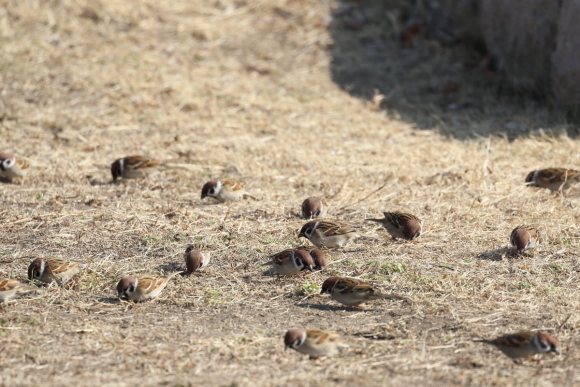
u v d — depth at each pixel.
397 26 24.95
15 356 8.22
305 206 13.05
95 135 18.33
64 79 21.11
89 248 12.02
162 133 18.64
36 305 9.84
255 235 12.52
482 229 12.68
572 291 10.20
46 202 14.21
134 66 22.25
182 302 10.05
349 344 8.69
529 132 18.67
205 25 25.08
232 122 19.41
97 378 7.63
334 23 25.69
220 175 15.91
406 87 22.28
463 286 10.40
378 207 13.82
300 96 21.55
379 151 17.66
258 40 24.73
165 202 14.30
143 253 11.83
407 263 11.29
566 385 7.52
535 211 13.45
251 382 7.50
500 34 21.94
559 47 19.19
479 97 21.47
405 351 8.48
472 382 7.62
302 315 9.63
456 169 16.00
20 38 22.92
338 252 11.82
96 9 24.78
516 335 8.09
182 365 8.03
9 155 15.12
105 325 9.19
